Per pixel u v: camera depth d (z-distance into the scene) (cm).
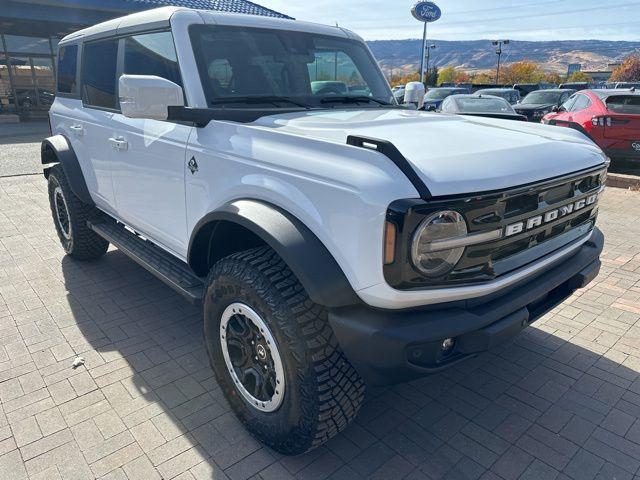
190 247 282
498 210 207
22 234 589
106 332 369
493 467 249
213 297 257
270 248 244
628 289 445
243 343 253
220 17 315
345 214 201
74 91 450
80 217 458
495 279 217
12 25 1992
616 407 292
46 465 245
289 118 279
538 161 232
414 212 188
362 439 267
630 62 7588
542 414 287
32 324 379
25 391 301
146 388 305
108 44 383
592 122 928
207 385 309
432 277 199
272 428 246
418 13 2586
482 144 238
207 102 288
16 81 2150
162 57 311
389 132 248
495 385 313
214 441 263
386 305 202
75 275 470
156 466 246
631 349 351
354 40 384
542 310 256
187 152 283
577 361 338
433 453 258
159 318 390
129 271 480
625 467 249
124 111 254
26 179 896
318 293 205
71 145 442
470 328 206
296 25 351
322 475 243
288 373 225
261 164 238
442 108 1239
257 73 314
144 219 348
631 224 646
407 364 202
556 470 247
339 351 222
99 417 279
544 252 246
